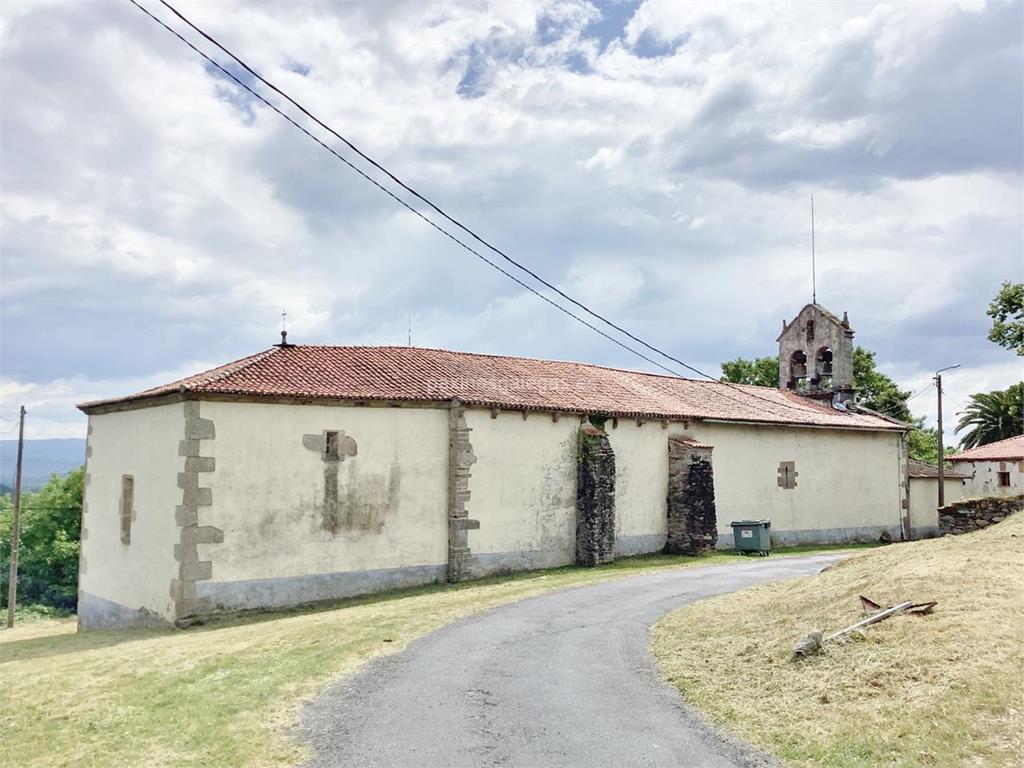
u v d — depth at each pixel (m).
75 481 43.09
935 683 8.08
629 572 20.08
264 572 16.62
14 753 8.20
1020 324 31.69
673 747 7.63
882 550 15.95
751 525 25.03
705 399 28.34
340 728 8.31
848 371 33.47
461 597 16.48
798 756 7.25
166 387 17.38
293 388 17.36
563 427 22.30
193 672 10.93
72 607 41.59
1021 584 10.55
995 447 38.31
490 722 8.41
